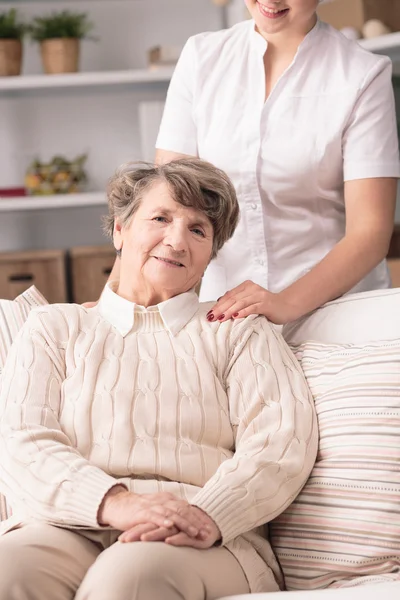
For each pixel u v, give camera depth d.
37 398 1.74
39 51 4.68
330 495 1.70
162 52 4.61
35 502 1.62
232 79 2.36
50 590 1.51
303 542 1.70
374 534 1.63
